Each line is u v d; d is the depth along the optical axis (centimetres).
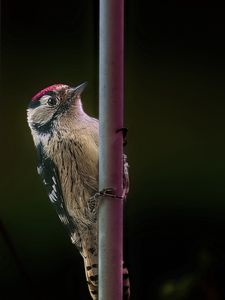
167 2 893
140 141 876
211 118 884
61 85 729
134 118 880
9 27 869
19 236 855
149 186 871
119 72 549
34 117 723
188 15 893
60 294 862
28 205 859
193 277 849
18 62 866
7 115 861
